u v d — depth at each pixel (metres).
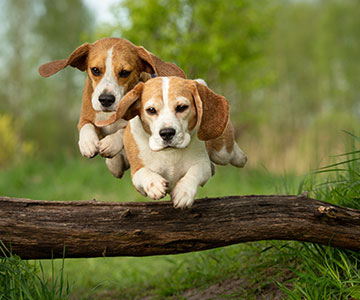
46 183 15.61
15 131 25.80
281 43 42.97
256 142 19.67
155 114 3.84
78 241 4.03
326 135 16.91
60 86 35.03
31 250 4.04
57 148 31.39
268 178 8.32
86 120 4.93
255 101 29.16
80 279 7.82
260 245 6.03
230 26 17.12
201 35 17.12
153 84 3.94
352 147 6.08
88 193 14.41
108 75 4.68
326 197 5.47
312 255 5.02
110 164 5.02
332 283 4.34
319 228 4.33
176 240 4.14
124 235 4.06
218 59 16.19
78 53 4.87
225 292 5.49
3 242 3.98
